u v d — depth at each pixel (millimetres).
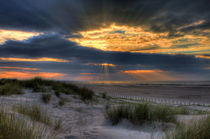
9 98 7629
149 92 39062
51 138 2697
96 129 3914
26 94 9734
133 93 36000
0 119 2688
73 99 11250
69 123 4734
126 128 4188
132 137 3201
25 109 4402
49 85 13938
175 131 2953
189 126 2963
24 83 12836
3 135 2264
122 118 4852
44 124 3766
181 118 5340
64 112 6672
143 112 4766
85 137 3115
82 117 5957
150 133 3596
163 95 32031
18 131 2410
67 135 3227
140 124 4387
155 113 4918
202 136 2643
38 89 11375
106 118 5230
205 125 3020
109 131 3684
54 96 10430
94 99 13523
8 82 12539
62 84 15734
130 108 5223
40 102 8125
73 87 15461
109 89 48438
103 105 10250
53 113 6090
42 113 4598
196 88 51594
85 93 13914
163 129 3893
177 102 21453
